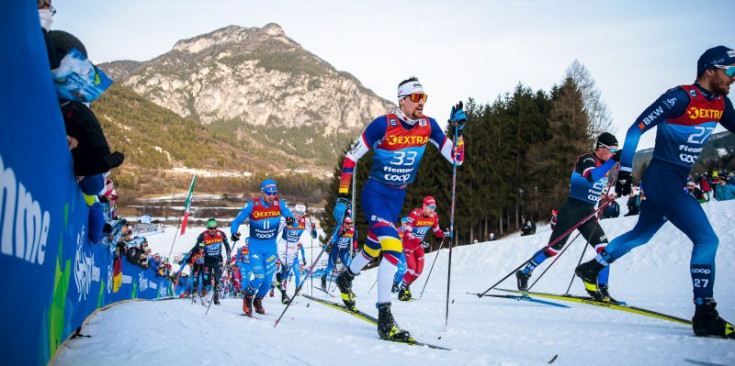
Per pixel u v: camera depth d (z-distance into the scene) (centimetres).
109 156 347
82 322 441
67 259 326
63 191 293
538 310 576
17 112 191
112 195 657
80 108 323
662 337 353
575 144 3484
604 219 1509
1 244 174
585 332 386
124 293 975
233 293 1602
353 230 1255
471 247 1730
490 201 3844
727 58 374
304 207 1113
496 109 4750
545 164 3550
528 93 4647
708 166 3619
